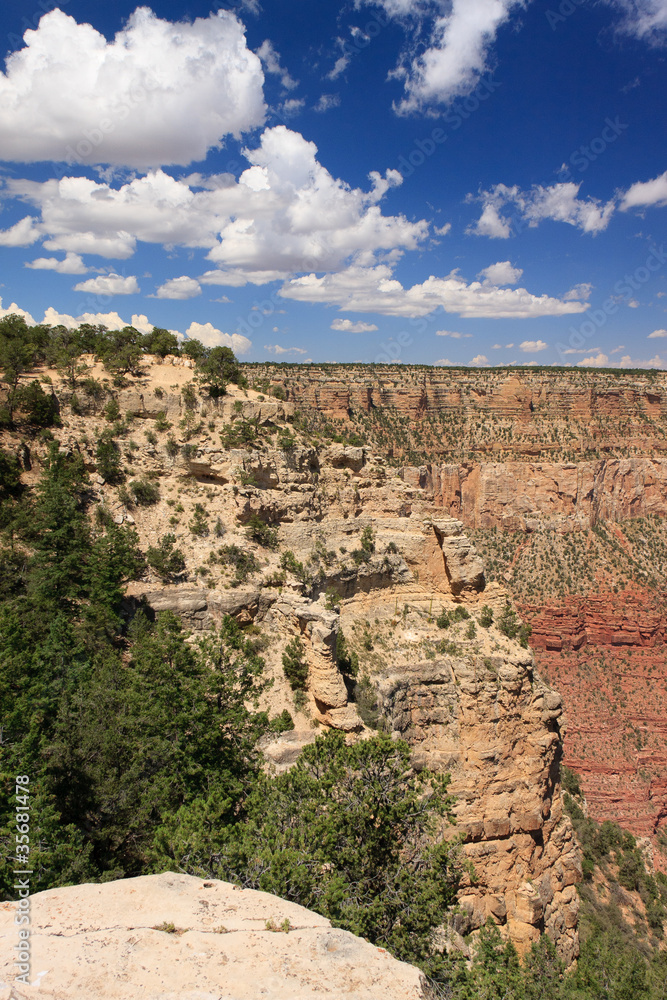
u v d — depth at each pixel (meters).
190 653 31.69
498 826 42.97
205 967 11.19
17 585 37.88
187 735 29.59
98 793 27.28
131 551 41.09
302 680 39.34
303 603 40.19
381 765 26.86
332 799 25.30
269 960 11.52
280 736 36.72
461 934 40.41
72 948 11.35
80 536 40.25
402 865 25.50
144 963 11.09
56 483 41.53
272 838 23.25
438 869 25.47
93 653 36.12
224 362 58.84
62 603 37.47
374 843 24.91
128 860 27.08
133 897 13.21
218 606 40.75
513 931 42.41
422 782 28.09
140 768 28.72
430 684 43.81
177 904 13.07
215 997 10.12
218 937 12.08
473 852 42.62
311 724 38.00
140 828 27.58
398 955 22.42
